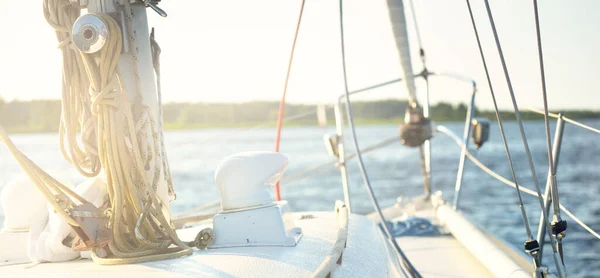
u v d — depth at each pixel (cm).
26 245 302
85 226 266
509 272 357
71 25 289
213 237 289
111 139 277
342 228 301
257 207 290
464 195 1844
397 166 2994
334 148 529
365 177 345
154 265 263
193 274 245
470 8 264
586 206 1530
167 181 313
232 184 289
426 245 488
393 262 363
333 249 254
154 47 311
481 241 425
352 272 267
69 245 287
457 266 430
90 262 282
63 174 404
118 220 279
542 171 2538
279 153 302
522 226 1210
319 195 2003
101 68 275
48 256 287
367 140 5169
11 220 304
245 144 4681
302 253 274
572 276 791
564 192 1803
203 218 378
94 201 292
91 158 298
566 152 3625
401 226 536
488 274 411
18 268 279
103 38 271
